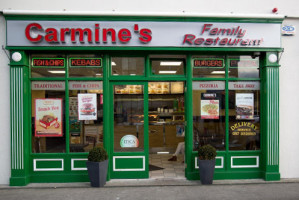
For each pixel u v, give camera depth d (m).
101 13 4.61
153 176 5.21
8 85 4.77
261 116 5.09
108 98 4.98
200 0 4.92
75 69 4.98
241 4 4.95
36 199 4.08
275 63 4.91
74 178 4.87
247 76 5.14
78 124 4.98
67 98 4.95
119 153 5.00
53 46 4.66
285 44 5.01
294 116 5.04
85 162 4.78
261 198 4.09
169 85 8.47
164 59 5.17
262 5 4.96
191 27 4.77
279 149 5.01
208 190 4.44
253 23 4.82
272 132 4.91
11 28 4.59
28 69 4.87
